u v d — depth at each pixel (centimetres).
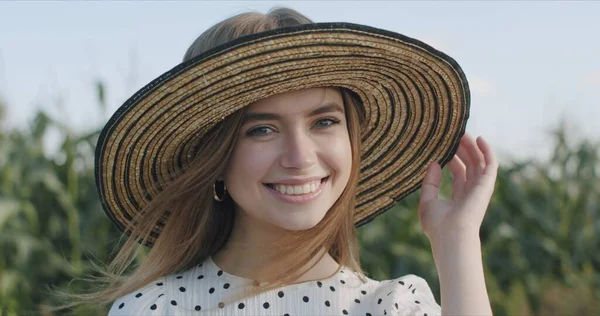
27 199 529
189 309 204
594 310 609
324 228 203
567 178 682
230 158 198
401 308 205
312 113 191
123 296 208
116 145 196
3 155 525
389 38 182
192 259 215
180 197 210
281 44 170
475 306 188
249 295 203
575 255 660
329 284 209
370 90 205
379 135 222
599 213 681
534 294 623
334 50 176
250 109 189
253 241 209
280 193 192
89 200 555
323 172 194
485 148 219
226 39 194
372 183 231
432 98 212
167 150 203
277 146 190
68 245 539
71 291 509
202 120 192
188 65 173
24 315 502
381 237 591
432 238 207
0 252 500
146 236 213
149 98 183
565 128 696
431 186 219
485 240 655
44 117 553
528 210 654
